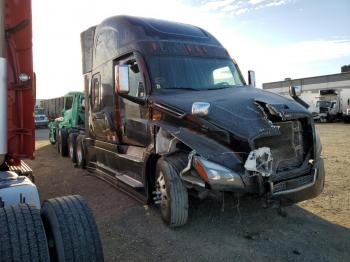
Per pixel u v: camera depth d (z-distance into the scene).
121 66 5.64
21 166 4.59
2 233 2.71
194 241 4.71
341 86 57.56
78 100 13.58
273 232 4.97
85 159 10.12
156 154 5.51
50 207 3.19
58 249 2.95
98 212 6.07
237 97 5.25
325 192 6.84
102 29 7.92
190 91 5.90
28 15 3.63
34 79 3.79
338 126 28.44
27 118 3.80
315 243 4.61
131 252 4.45
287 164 4.83
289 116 4.70
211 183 4.30
